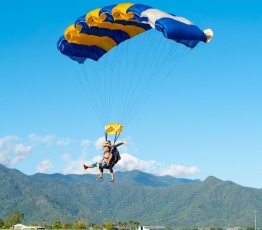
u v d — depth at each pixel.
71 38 28.41
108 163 23.94
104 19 25.62
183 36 21.98
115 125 24.30
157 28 22.34
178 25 21.92
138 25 26.89
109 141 24.52
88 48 29.44
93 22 26.34
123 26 27.33
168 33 21.47
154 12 22.84
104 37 28.55
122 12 24.00
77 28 27.48
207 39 23.56
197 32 22.48
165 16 22.50
